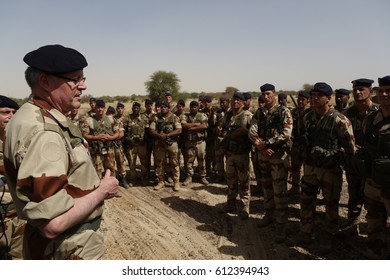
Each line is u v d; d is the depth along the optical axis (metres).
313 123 3.92
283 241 4.27
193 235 4.59
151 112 7.35
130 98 49.41
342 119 3.62
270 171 4.67
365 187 3.60
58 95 1.48
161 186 6.82
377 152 3.21
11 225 2.52
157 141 6.65
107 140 6.35
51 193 1.26
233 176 5.25
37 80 1.46
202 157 7.02
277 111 4.44
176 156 6.57
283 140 4.20
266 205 4.79
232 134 5.01
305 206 4.03
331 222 3.88
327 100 3.74
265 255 3.97
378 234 3.59
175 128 6.55
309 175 3.95
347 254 3.90
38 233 1.51
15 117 1.41
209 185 7.03
